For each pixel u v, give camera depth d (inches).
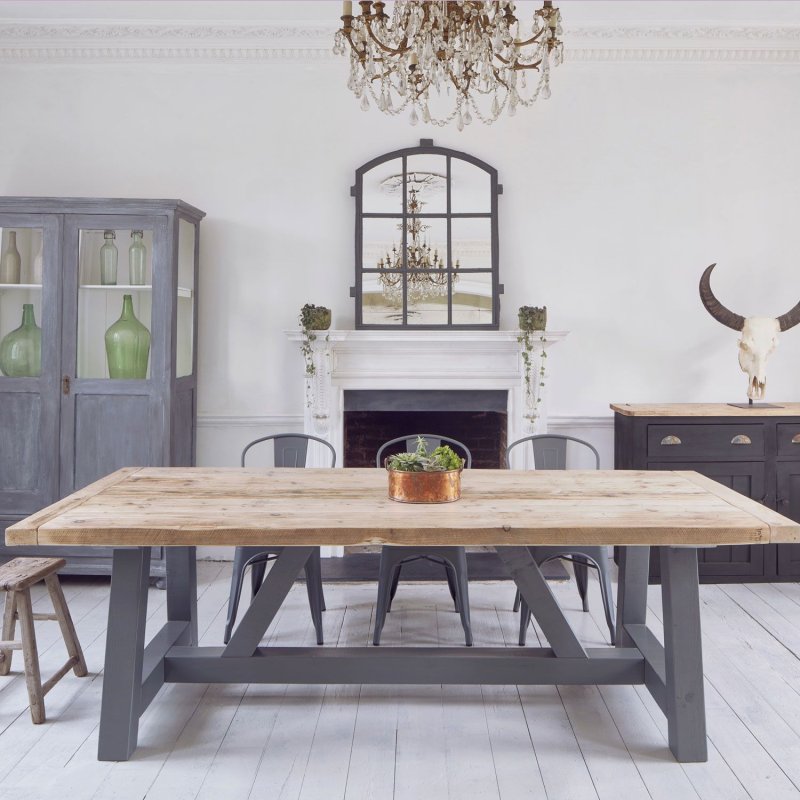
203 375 186.7
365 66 101.2
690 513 100.7
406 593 162.9
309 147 184.5
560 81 183.8
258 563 144.3
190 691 118.4
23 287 164.2
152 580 169.3
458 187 183.2
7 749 101.3
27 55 180.7
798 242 185.9
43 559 118.0
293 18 174.1
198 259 182.7
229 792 92.0
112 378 164.9
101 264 163.9
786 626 144.0
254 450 188.4
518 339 174.6
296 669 109.0
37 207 162.7
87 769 96.9
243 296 186.1
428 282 183.2
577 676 108.5
